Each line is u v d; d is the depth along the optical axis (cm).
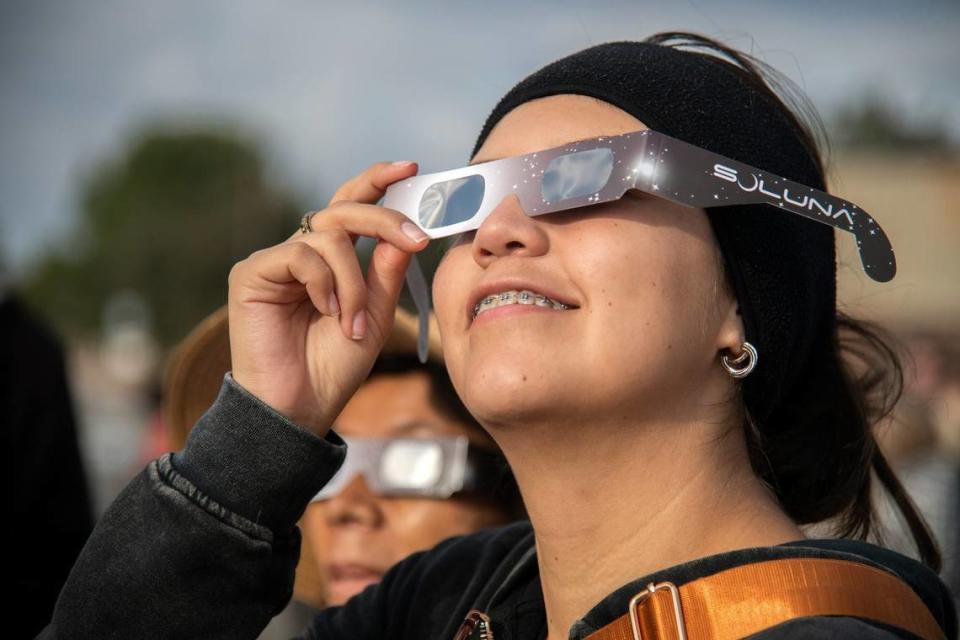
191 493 157
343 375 171
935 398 256
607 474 148
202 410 265
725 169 145
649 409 145
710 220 150
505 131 162
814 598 129
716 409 150
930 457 387
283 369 168
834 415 171
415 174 173
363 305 170
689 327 145
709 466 149
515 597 163
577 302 144
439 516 252
